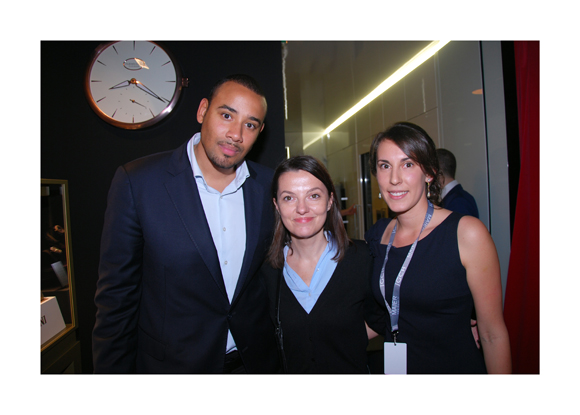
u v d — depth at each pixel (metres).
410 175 1.17
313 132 8.80
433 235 1.18
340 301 1.25
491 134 2.53
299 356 1.26
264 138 2.03
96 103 1.81
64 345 1.66
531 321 1.98
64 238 1.74
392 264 1.25
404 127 1.18
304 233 1.23
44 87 1.82
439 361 1.16
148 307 1.29
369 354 1.44
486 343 1.17
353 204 6.59
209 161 1.29
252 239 1.36
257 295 1.46
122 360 1.25
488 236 1.11
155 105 1.87
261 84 2.01
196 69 1.96
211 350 1.29
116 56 1.82
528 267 2.01
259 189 1.46
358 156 6.10
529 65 1.99
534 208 1.96
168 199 1.26
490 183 2.56
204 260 1.25
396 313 1.21
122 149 1.89
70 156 1.84
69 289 1.74
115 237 1.23
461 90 2.85
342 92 5.10
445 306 1.14
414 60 3.57
